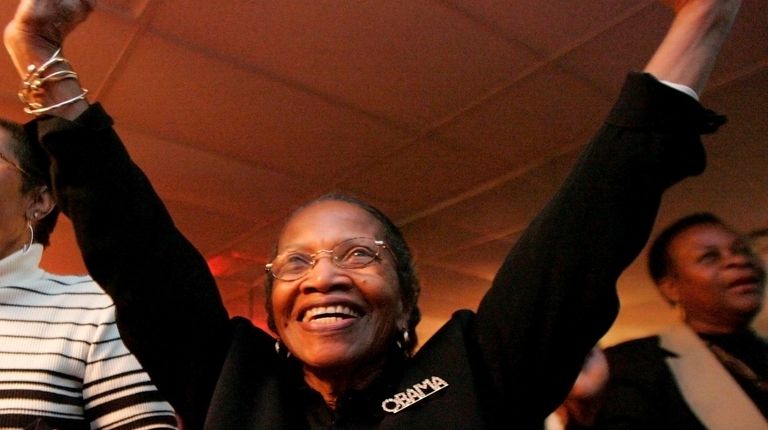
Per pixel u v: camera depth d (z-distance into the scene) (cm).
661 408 164
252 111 294
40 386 91
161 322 82
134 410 94
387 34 242
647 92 71
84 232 79
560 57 256
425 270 450
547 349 70
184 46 247
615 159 70
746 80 246
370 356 79
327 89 278
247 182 368
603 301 69
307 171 357
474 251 430
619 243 69
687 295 178
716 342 167
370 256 84
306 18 232
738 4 78
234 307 593
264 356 84
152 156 333
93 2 85
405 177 364
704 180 216
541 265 71
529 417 71
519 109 294
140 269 81
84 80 263
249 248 473
